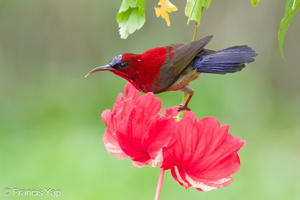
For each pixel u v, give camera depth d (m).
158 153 3.88
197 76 5.48
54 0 23.92
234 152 3.99
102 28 23.89
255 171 12.86
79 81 21.72
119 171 11.88
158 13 4.37
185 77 5.35
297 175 12.46
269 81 22.56
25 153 13.61
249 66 19.66
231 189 11.38
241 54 5.41
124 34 4.19
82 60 24.09
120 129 3.95
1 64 23.67
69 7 23.97
